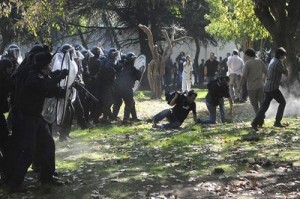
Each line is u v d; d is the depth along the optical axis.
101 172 10.75
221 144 13.49
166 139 14.49
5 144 9.65
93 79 17.75
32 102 9.24
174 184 9.64
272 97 15.53
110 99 18.03
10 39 41.84
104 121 18.11
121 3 44.75
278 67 15.34
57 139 14.70
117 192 9.16
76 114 16.42
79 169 11.06
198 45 49.28
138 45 49.22
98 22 47.62
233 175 10.16
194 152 12.62
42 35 33.75
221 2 33.38
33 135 9.27
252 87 17.12
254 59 17.20
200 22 45.81
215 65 38.78
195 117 17.47
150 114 21.47
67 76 9.99
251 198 8.56
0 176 9.88
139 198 8.77
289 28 20.19
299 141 13.55
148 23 46.19
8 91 9.55
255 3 20.47
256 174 10.18
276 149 12.55
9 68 9.58
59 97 9.86
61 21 41.72
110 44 47.72
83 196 8.96
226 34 33.31
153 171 10.70
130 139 14.77
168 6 45.28
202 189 9.23
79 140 14.60
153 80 29.50
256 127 15.52
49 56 9.34
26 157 9.21
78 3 43.06
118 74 18.22
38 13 27.19
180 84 40.84
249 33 27.23
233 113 20.94
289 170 10.42
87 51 18.06
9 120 10.23
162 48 48.44
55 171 10.46
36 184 9.74
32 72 9.23
